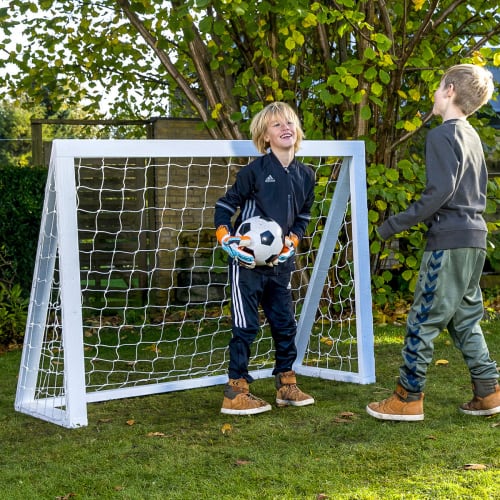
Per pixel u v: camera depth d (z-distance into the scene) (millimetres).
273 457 3271
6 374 5281
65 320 3885
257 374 4938
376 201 6574
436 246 3607
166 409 4211
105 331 6949
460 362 5125
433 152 3547
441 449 3299
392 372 4938
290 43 5941
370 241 6973
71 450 3477
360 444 3400
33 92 8562
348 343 6090
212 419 3963
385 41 5656
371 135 6996
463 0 6465
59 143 3850
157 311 7875
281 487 2902
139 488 2953
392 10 7000
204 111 6945
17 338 6562
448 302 3629
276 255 3945
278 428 3738
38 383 5113
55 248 4215
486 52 5902
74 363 3898
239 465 3184
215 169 8648
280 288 4137
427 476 2957
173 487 2959
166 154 4152
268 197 3982
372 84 6012
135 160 8438
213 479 3031
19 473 3164
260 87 7078
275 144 3982
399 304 7488
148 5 6527
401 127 6473
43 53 8281
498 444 3346
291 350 4227
